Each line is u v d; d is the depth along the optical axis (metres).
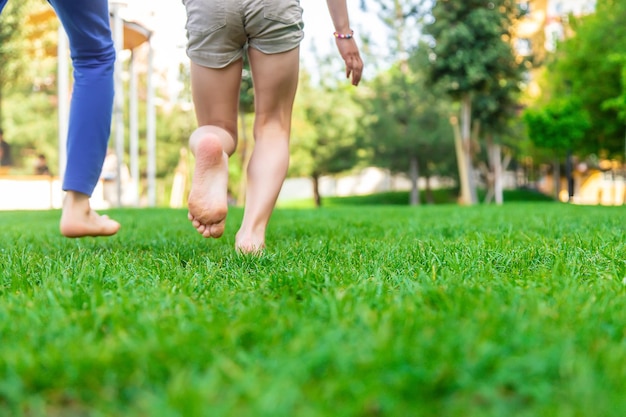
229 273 2.16
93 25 2.89
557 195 21.89
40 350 1.14
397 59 21.16
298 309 1.47
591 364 1.01
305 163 27.28
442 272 1.98
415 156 28.02
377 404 0.87
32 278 2.07
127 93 24.62
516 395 0.94
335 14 2.99
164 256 2.65
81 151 2.96
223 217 2.67
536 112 19.14
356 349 1.07
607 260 2.37
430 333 1.15
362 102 27.64
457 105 24.45
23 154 26.58
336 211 8.93
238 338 1.19
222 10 2.79
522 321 1.27
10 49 17.89
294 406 0.85
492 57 18.41
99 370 1.02
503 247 2.86
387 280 1.97
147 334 1.21
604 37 19.19
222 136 2.87
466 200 20.23
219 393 0.90
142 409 0.87
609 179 35.84
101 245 3.48
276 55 2.88
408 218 6.25
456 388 0.93
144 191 27.67
